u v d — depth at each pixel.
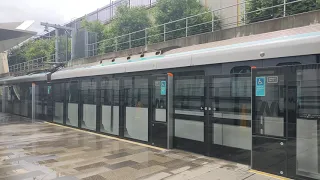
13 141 9.06
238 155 6.19
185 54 7.61
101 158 6.71
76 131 11.21
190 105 7.26
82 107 11.65
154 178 5.19
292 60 5.46
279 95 5.18
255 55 5.96
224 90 6.48
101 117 10.47
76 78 12.10
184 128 7.42
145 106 8.41
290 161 5.03
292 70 5.01
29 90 17.11
